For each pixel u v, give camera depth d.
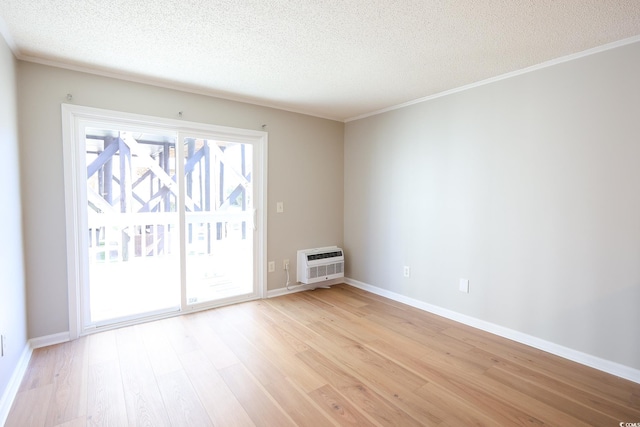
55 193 2.56
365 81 2.95
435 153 3.32
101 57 2.45
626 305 2.16
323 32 2.07
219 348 2.55
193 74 2.79
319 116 4.16
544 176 2.53
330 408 1.84
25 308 2.40
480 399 1.93
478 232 2.98
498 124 2.80
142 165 3.69
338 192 4.42
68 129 2.60
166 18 1.91
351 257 4.41
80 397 1.91
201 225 3.55
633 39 2.09
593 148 2.28
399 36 2.12
